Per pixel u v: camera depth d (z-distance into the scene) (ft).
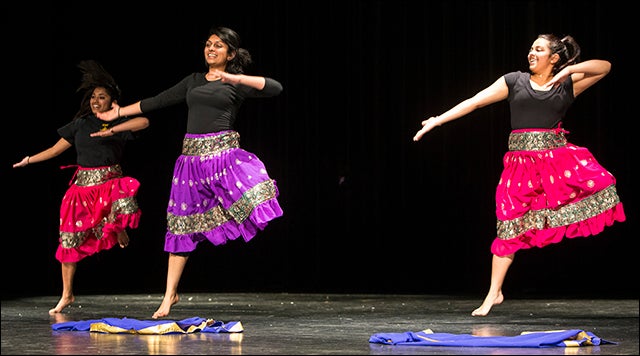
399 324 13.55
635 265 27.66
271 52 30.37
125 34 28.50
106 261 29.81
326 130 30.76
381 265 30.48
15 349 10.14
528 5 28.45
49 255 28.48
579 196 14.43
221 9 29.58
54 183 28.40
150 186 30.04
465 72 29.48
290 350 9.99
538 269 28.48
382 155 30.53
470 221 29.78
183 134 30.07
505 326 13.29
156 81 28.96
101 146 17.17
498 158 29.60
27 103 27.55
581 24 27.91
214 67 14.79
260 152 30.96
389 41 30.30
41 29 27.43
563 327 13.01
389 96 30.42
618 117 27.86
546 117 14.57
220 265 30.45
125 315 15.66
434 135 30.14
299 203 30.89
